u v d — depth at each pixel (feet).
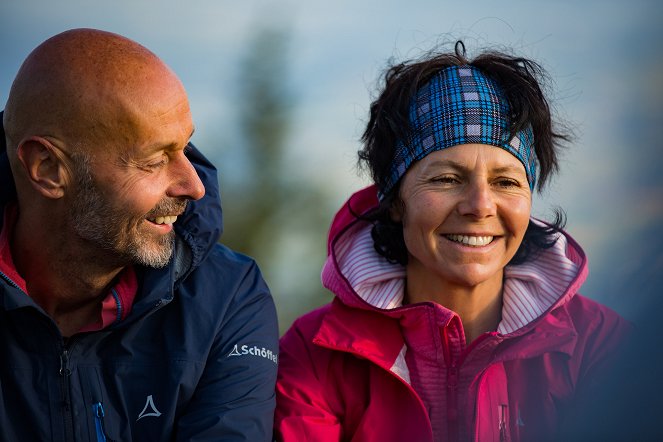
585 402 7.52
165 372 11.73
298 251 58.59
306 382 12.59
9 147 11.35
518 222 11.87
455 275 11.95
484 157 11.76
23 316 11.09
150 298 11.45
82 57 10.91
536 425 12.12
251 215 61.82
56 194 11.03
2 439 11.13
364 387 12.57
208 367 11.91
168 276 11.61
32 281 11.57
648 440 6.77
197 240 12.11
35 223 11.31
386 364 12.23
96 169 10.94
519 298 12.47
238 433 11.46
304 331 13.25
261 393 11.91
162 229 11.46
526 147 12.07
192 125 11.43
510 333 11.93
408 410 12.21
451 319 11.91
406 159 12.21
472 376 12.17
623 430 6.88
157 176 11.21
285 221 61.31
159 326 12.00
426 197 11.89
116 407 11.55
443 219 11.87
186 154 12.80
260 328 12.39
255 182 64.80
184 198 11.43
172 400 11.53
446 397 12.29
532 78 12.29
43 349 11.25
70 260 11.36
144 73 11.00
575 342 12.21
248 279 12.73
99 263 11.39
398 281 12.93
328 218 62.23
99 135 10.85
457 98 11.91
